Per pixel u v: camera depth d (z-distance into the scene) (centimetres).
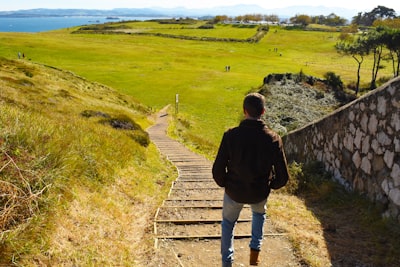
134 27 18212
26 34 12544
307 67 8262
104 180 626
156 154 1313
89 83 4525
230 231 374
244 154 329
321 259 416
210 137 3266
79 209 463
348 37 12950
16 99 1875
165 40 13150
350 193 632
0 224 336
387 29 6406
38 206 395
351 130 654
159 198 690
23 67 3972
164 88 5400
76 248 383
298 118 3788
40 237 355
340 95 4966
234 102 4631
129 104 4188
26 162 442
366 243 449
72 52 8600
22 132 502
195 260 428
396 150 499
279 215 557
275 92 4638
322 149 808
